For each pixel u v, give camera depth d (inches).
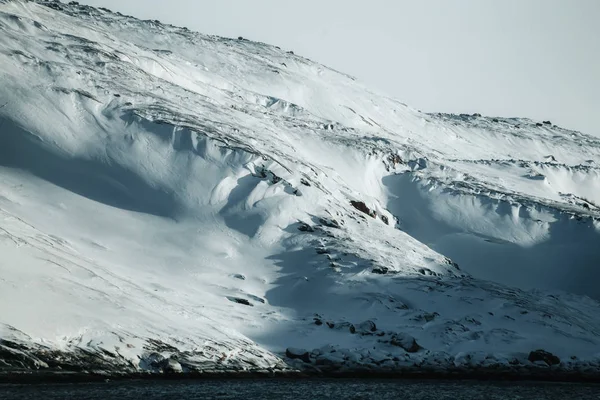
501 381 6752.0
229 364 5954.7
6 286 5467.5
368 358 6776.6
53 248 6771.7
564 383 6889.8
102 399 4611.2
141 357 5521.7
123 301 6220.5
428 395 5816.9
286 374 6161.4
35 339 5113.2
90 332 5467.5
